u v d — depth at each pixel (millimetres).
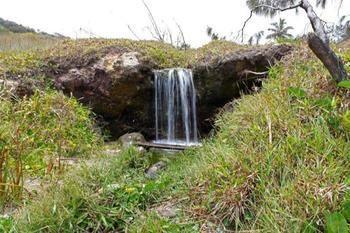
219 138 3262
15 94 5336
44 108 5047
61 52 6777
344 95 2697
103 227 2162
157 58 7074
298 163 2107
